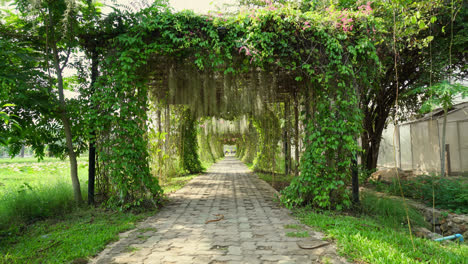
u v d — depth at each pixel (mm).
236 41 4551
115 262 2482
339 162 4734
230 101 7996
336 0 5250
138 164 4859
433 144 8906
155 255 2637
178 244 2955
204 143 18547
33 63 4902
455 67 6570
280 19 4488
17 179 7988
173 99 7934
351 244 2740
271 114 11094
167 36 4664
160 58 5461
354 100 4633
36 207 4246
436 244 3047
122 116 4734
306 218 4020
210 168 16203
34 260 2498
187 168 12180
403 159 10594
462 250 2928
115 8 4512
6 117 2693
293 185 5059
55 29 4797
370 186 7105
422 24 3086
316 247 2799
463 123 7902
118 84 4734
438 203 4977
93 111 4723
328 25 4547
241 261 2465
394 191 6133
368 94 7445
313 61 4715
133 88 4930
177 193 6676
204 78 6750
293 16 4543
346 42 4629
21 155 33031
